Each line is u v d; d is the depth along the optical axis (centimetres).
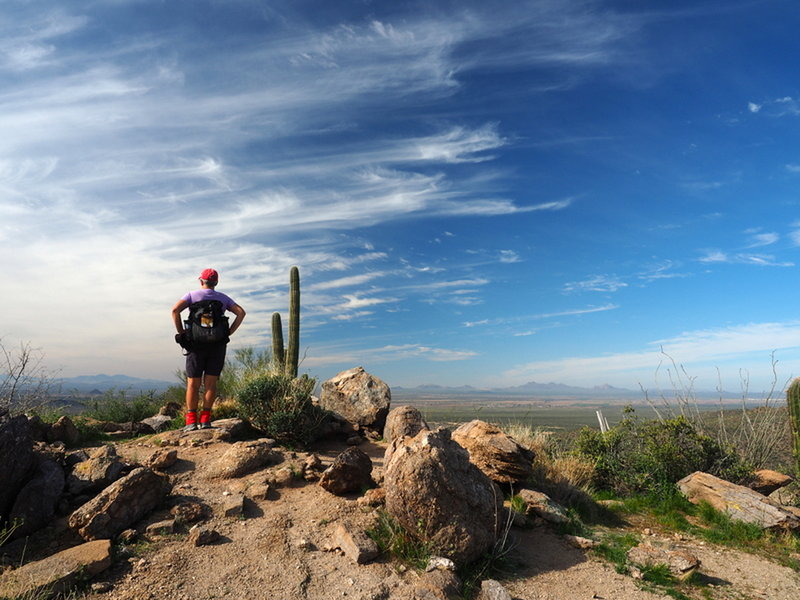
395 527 533
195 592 418
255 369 1104
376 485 670
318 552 498
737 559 627
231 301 853
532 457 748
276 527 536
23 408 846
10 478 498
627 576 536
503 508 601
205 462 693
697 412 1077
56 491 531
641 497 856
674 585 527
